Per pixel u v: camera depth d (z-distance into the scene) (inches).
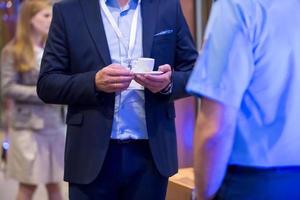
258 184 61.3
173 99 89.8
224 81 59.5
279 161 61.1
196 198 65.9
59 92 87.7
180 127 150.3
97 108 87.4
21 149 152.6
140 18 90.4
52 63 90.4
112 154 88.2
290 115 60.7
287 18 60.8
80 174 88.1
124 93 87.5
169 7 91.7
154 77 84.5
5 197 195.0
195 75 60.8
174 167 91.2
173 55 92.6
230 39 59.7
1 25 300.4
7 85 149.1
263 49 60.0
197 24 149.3
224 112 59.5
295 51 60.6
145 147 89.6
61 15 90.0
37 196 192.1
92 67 88.2
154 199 90.7
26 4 151.8
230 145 60.6
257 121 61.3
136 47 89.0
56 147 154.3
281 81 60.3
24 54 146.0
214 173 61.7
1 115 187.6
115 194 90.7
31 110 150.7
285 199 61.2
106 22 89.4
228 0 61.1
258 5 60.5
